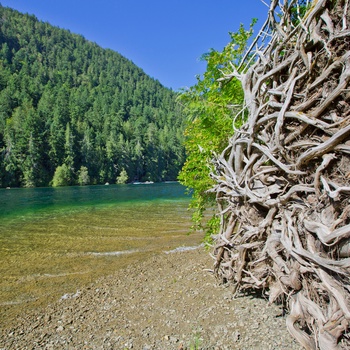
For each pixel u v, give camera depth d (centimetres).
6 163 5491
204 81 589
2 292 610
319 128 261
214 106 554
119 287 599
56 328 439
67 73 15375
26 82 9812
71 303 540
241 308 406
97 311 485
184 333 371
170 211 1858
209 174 480
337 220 233
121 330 404
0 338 423
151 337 374
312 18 259
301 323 277
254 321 370
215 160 474
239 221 407
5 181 5397
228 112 545
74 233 1191
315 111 255
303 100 275
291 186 309
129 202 2489
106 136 7681
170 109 14375
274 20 322
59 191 4078
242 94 527
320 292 262
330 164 251
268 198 330
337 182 247
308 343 256
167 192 3709
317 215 262
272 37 334
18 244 1014
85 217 1631
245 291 449
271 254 318
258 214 369
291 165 286
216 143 526
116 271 727
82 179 6166
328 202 250
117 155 7225
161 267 722
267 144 322
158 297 501
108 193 3600
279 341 324
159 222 1433
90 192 3812
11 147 5600
